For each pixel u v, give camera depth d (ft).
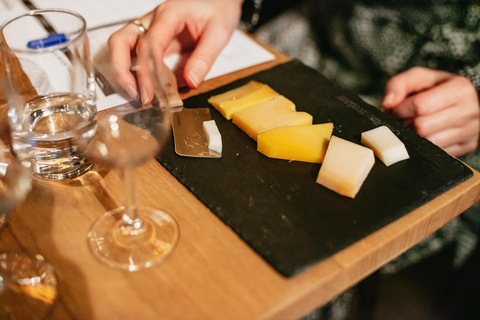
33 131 1.53
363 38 3.34
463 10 2.98
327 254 1.32
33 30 2.13
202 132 1.75
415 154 1.69
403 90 2.46
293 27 3.63
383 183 1.56
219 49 2.22
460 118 2.36
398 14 3.18
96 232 1.39
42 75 1.61
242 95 1.90
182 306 1.20
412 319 3.41
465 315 3.36
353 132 1.78
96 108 1.63
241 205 1.47
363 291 3.21
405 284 3.64
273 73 2.13
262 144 1.65
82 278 1.26
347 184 1.49
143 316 1.18
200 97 1.96
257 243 1.34
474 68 2.59
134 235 1.37
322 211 1.45
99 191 1.53
